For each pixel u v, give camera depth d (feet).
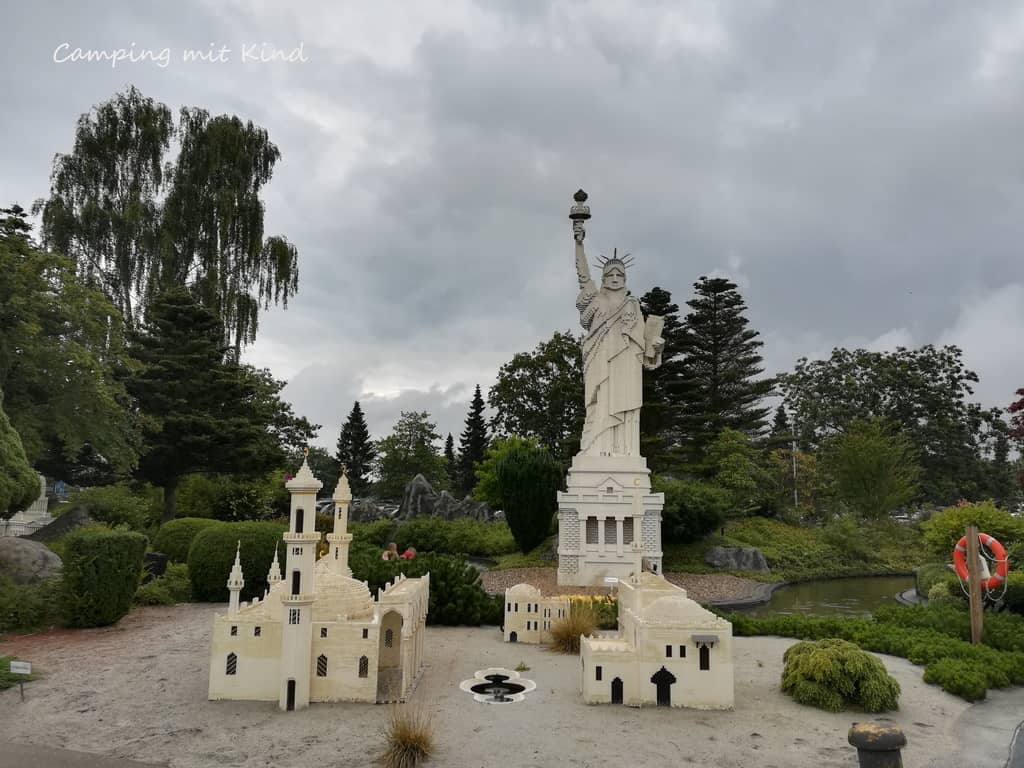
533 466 159.84
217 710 55.98
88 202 179.52
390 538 184.85
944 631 87.25
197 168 195.42
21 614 84.48
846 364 327.47
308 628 57.52
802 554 177.99
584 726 54.19
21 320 122.52
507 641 84.94
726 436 217.77
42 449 126.72
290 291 206.39
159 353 164.66
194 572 105.50
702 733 53.16
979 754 50.19
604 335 140.77
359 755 47.14
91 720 53.31
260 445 173.17
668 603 61.62
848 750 49.96
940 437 301.63
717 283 268.62
